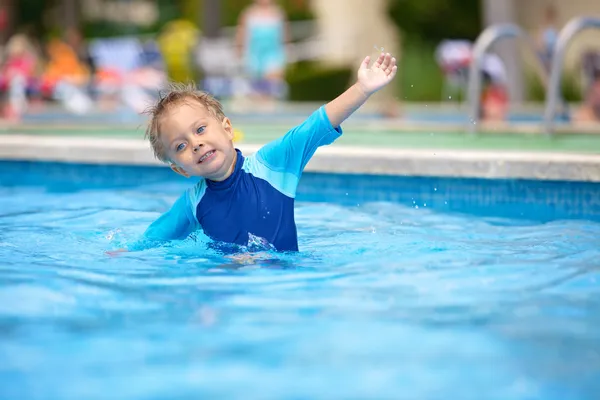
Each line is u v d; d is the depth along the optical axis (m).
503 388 2.78
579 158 7.22
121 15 34.66
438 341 3.26
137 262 4.84
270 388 2.78
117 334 3.37
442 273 4.52
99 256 5.03
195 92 5.36
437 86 24.17
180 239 5.38
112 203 7.39
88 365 3.01
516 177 7.30
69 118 15.61
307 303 3.86
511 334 3.36
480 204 7.45
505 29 10.52
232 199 5.23
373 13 21.77
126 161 8.56
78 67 18.25
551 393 2.74
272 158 5.34
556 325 3.48
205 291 4.11
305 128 5.30
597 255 5.04
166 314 3.67
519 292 4.08
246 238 5.18
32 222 6.38
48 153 8.82
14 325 3.51
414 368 2.96
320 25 23.55
